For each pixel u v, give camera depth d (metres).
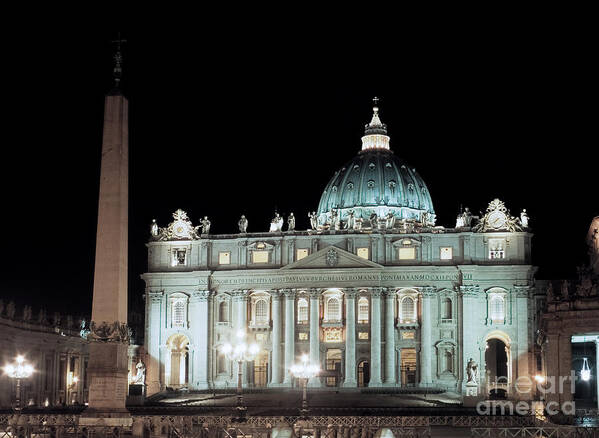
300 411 87.69
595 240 105.75
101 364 60.59
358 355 140.62
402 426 70.75
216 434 65.00
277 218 147.88
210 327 145.62
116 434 58.22
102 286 61.19
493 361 153.12
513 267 138.00
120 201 61.78
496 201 140.62
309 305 142.50
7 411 95.50
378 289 140.38
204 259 146.88
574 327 74.31
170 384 147.50
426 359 138.50
